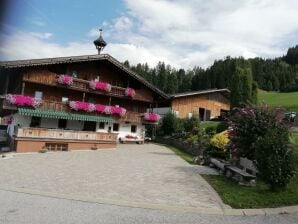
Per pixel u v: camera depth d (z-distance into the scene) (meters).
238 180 14.65
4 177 14.72
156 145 38.41
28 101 31.69
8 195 11.41
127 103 42.03
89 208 10.15
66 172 16.81
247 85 42.69
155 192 12.58
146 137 45.19
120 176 15.98
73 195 11.67
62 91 36.62
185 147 32.03
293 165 12.39
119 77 40.38
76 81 35.69
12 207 9.88
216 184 14.16
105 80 39.22
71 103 34.66
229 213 10.21
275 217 9.90
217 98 56.88
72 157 24.11
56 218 8.96
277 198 11.48
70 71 36.59
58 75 34.47
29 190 12.24
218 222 9.27
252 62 123.19
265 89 114.75
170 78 118.62
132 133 41.22
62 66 36.03
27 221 8.58
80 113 35.62
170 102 49.25
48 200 10.94
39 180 14.32
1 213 9.20
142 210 10.18
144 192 12.52
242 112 16.98
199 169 19.08
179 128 42.22
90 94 38.75
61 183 13.82
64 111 34.47
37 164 19.61
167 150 32.12
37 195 11.58
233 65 100.62
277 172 12.14
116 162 21.55
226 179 15.48
